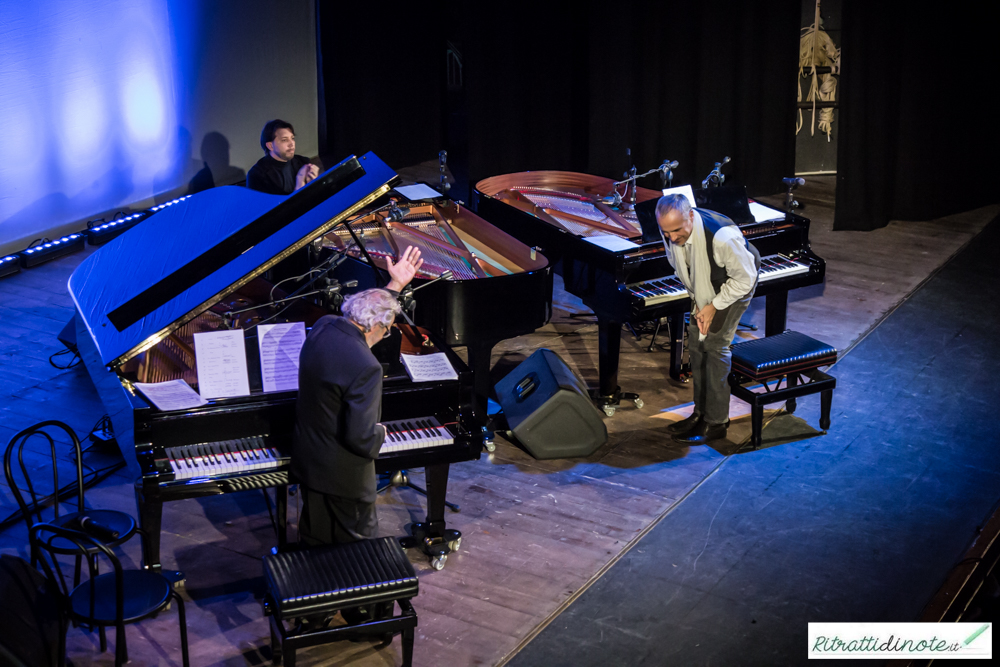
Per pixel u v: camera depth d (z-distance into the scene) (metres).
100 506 4.87
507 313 5.27
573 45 9.59
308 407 3.80
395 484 5.11
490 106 9.49
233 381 4.09
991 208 9.77
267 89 10.12
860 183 8.91
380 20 9.83
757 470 5.38
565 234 5.94
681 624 4.17
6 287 7.42
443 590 4.35
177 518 4.80
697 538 4.78
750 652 4.01
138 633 4.02
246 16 9.66
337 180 4.34
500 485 5.19
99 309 4.68
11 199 7.86
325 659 3.92
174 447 4.01
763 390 6.31
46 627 3.39
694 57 9.30
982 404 6.12
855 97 8.67
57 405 5.77
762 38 9.28
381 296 3.81
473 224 6.36
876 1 8.50
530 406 5.41
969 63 9.13
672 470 5.37
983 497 5.16
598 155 9.66
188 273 4.28
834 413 6.00
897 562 4.62
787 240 6.22
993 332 7.09
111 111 8.59
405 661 3.72
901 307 7.46
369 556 3.70
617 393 6.00
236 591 4.29
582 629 4.12
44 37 7.86
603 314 5.80
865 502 5.10
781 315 6.38
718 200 6.06
